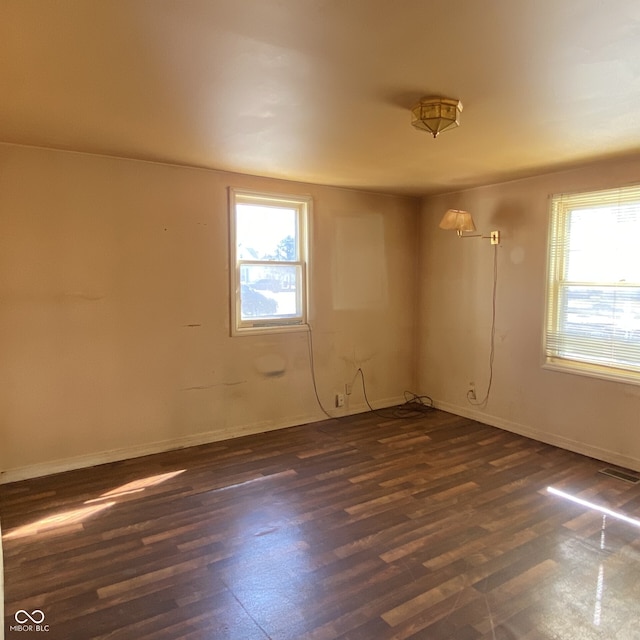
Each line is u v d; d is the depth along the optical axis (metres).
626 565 2.30
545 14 1.50
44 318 3.28
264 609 2.00
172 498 3.00
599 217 3.62
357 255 4.75
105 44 1.72
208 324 3.92
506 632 1.86
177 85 2.09
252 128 2.71
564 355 3.90
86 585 2.16
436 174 3.93
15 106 2.37
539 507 2.89
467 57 1.81
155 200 3.61
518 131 2.75
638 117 2.50
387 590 2.12
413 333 5.24
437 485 3.19
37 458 3.31
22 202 3.15
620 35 1.63
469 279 4.64
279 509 2.86
